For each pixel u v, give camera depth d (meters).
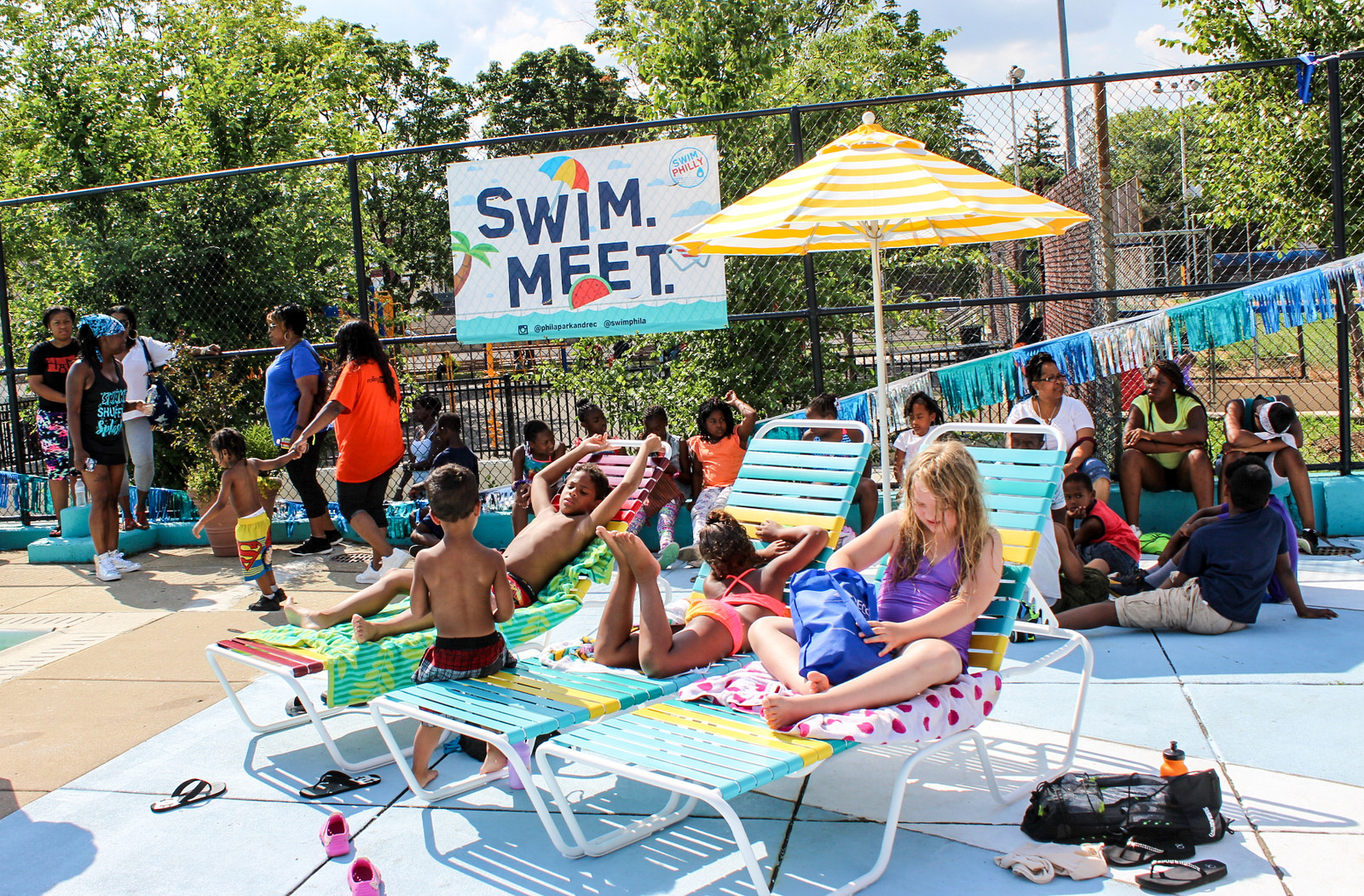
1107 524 6.12
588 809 3.92
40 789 4.33
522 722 3.58
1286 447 6.82
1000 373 7.36
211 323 14.04
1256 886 3.08
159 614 7.05
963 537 3.55
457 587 4.11
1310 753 3.95
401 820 3.90
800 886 3.28
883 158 5.41
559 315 8.25
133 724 5.04
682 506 7.88
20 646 6.43
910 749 4.29
